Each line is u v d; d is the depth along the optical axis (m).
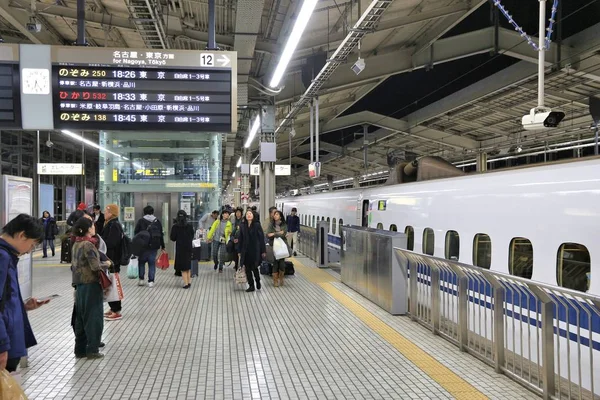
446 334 6.26
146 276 11.90
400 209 9.96
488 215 6.50
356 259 9.73
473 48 14.91
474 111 20.98
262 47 12.27
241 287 10.27
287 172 23.23
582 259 4.78
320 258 13.88
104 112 6.93
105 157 15.66
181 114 7.10
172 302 8.67
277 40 12.16
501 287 5.03
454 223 7.46
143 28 9.37
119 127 6.96
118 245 8.52
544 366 4.23
